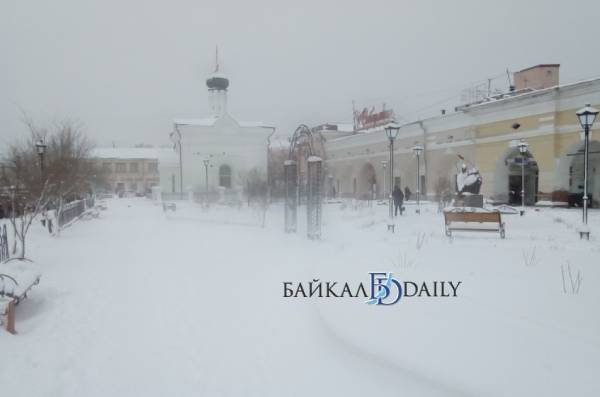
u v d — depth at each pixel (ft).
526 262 24.57
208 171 131.13
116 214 91.04
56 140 59.41
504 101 81.35
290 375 12.92
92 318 18.39
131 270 28.55
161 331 16.72
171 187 139.23
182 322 17.74
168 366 13.69
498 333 13.79
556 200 74.54
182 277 26.17
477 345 13.03
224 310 19.24
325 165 133.80
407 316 15.96
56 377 13.04
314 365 13.48
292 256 32.83
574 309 15.70
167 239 45.75
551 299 16.99
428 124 105.09
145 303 20.58
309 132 57.36
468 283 19.90
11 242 41.06
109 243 42.88
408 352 13.05
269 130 135.13
